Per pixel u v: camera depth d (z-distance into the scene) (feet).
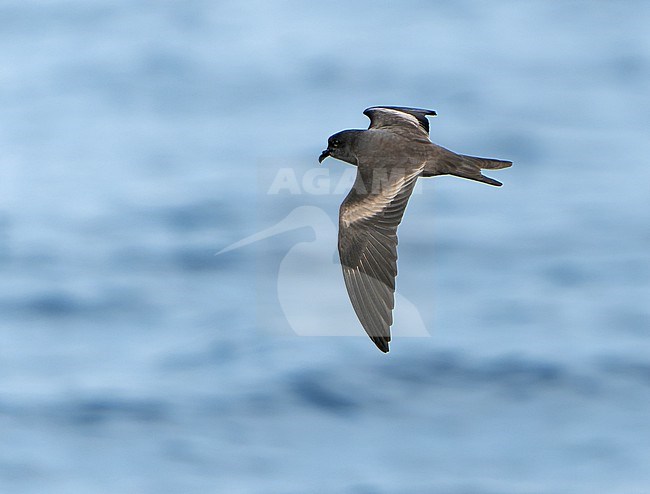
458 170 23.00
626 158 96.73
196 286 67.21
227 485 44.86
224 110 114.11
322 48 139.95
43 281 68.44
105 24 155.63
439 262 71.41
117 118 112.98
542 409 50.65
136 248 74.90
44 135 107.96
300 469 45.85
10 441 48.03
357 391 52.65
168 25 154.30
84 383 53.72
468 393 52.54
